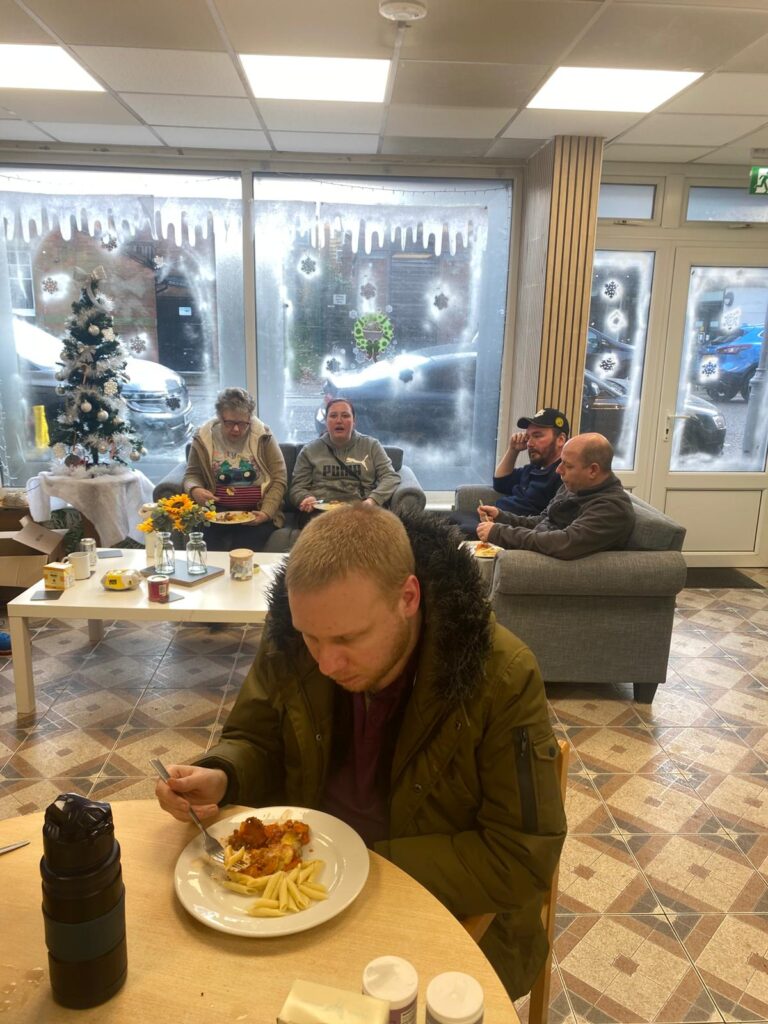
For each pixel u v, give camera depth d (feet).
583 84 10.55
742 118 11.88
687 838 7.30
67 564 9.67
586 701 10.19
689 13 8.23
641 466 16.10
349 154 14.69
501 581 9.46
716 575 16.01
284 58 9.74
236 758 3.87
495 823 3.54
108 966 2.56
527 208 14.99
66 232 15.14
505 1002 2.62
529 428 12.14
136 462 16.22
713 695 10.44
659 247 15.12
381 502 13.44
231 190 15.11
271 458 13.58
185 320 15.65
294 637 3.80
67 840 2.44
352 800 4.01
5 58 9.88
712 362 15.79
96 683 10.30
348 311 15.83
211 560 10.96
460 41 9.05
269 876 3.08
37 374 15.65
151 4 8.16
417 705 3.55
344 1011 2.10
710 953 5.88
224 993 2.63
